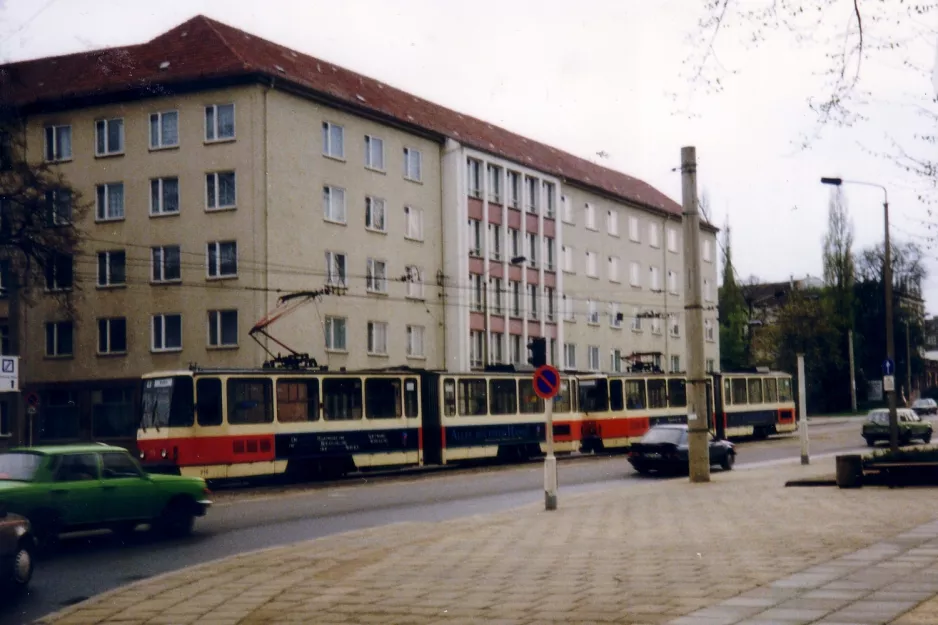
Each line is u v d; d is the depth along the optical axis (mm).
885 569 11453
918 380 98125
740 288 89562
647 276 75312
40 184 38438
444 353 54469
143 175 46094
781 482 25250
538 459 41031
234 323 44469
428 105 60094
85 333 47031
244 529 19125
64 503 16016
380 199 50656
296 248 45750
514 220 60062
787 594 10164
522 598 10688
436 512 21953
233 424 29719
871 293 87000
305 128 46594
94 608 11375
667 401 46875
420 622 9750
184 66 45469
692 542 14492
